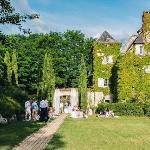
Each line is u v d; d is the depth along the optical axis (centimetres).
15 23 2483
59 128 3666
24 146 2256
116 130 3609
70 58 10162
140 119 5631
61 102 9675
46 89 7675
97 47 8288
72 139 2717
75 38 10312
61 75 10050
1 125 3594
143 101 6844
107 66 8269
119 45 8288
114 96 8044
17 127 3422
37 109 4762
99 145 2408
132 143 2548
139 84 7475
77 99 8631
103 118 5966
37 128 3438
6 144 2236
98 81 8275
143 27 7700
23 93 5550
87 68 10281
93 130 3578
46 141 2523
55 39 10194
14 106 4506
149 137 2964
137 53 7600
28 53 9706
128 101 7200
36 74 9738
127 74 7475
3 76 6419
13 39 9706
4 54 8794
